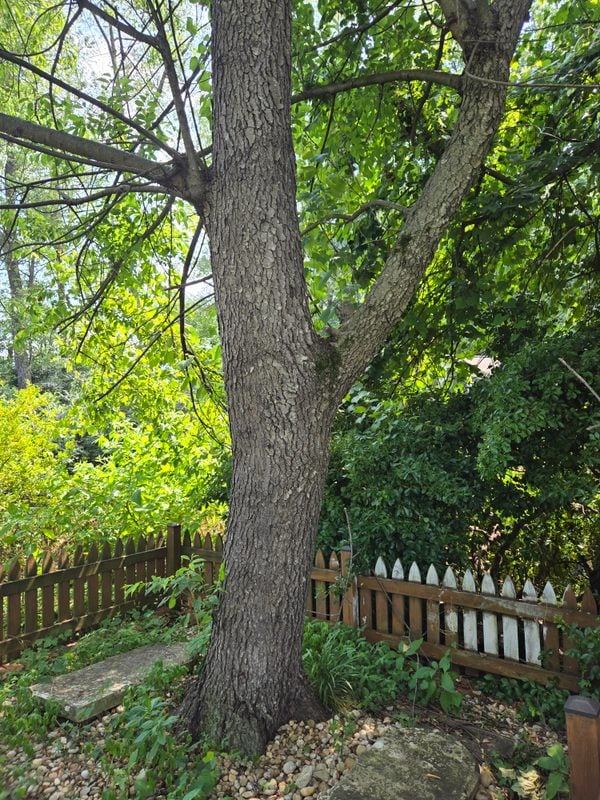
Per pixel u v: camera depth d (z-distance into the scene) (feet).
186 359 16.66
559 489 13.39
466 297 15.67
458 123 10.14
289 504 9.04
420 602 12.80
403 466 13.98
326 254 15.48
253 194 9.00
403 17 15.26
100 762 9.07
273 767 8.58
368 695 10.50
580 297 19.06
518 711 10.84
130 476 21.02
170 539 17.79
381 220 17.52
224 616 9.38
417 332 17.80
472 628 12.02
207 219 9.70
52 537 18.69
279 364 8.93
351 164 16.97
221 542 17.10
